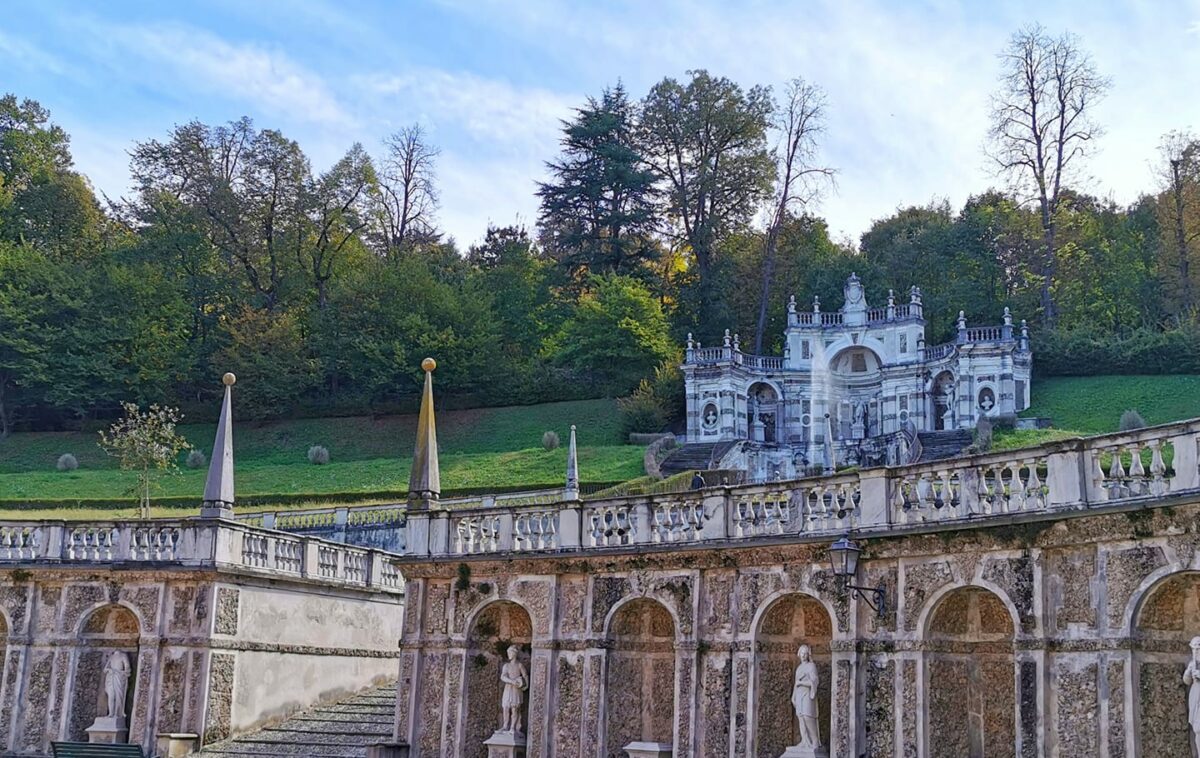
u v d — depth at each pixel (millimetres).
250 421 100188
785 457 81375
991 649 23375
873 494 24109
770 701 25500
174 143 107688
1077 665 20703
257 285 108125
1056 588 21250
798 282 106750
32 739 34062
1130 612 20000
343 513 59031
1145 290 97938
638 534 27703
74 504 70625
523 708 29203
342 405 100188
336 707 37000
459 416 97500
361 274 104062
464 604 30125
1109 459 34875
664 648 27922
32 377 93938
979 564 22281
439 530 30844
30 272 96625
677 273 109812
